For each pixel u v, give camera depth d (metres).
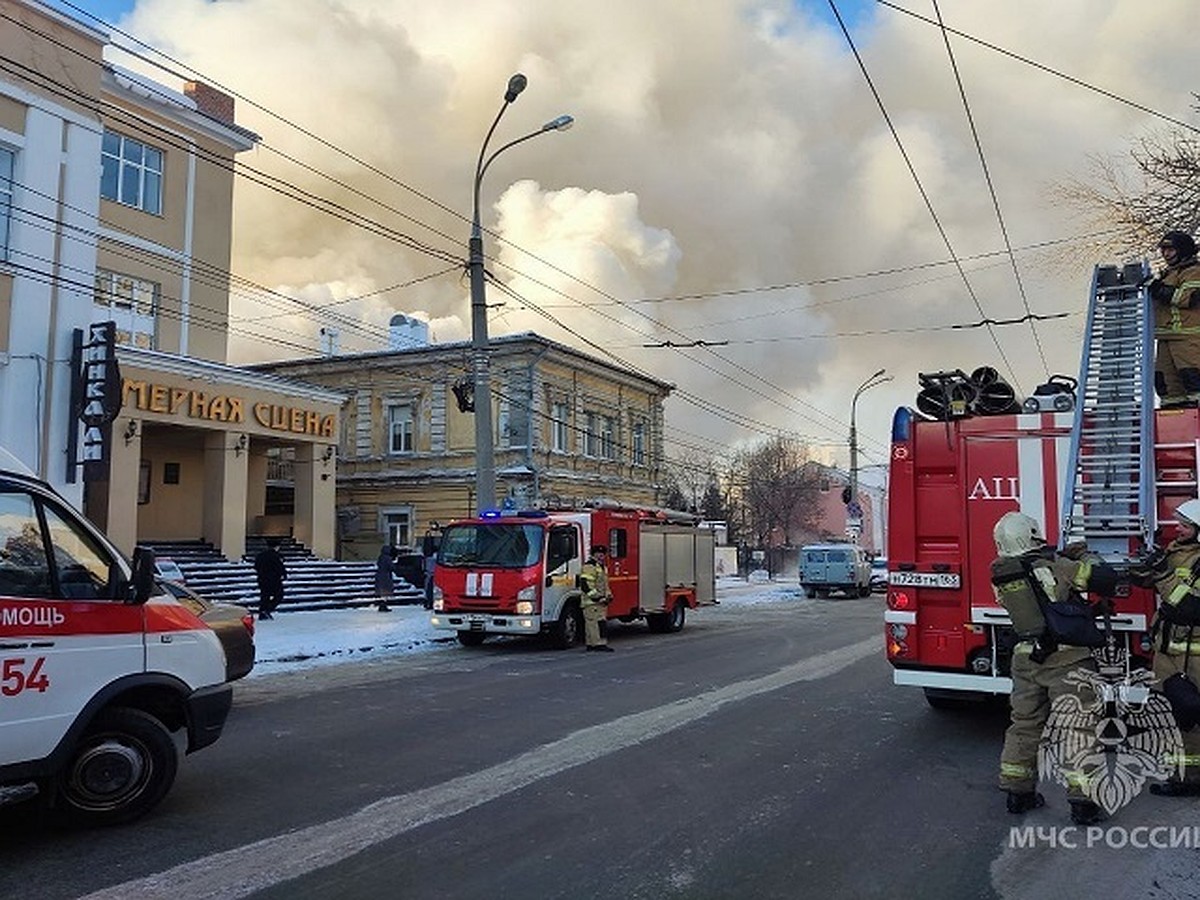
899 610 8.65
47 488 5.75
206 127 28.97
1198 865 5.23
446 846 5.50
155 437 27.61
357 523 38.09
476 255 19.27
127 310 26.64
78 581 5.77
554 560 16.73
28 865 5.16
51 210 18.33
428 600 23.42
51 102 18.44
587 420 39.91
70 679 5.57
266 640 16.64
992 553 8.32
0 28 17.59
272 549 20.72
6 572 5.43
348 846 5.50
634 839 5.65
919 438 8.70
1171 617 6.44
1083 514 7.36
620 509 19.11
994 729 9.02
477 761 7.68
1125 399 7.64
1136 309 7.99
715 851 5.44
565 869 5.13
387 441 38.31
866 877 5.02
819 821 6.04
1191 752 6.52
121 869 5.10
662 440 45.12
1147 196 16.17
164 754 6.02
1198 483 7.33
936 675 8.48
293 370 39.91
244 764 7.59
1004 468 8.34
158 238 27.61
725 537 57.84
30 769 5.40
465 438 36.81
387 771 7.34
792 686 11.87
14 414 17.52
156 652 6.05
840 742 8.44
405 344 39.69
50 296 18.23
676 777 7.16
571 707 10.31
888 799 6.56
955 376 8.65
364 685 12.16
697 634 20.09
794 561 68.00
